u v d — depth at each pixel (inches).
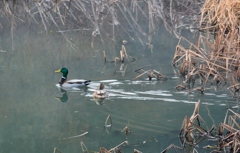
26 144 372.2
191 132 362.3
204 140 365.4
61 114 438.0
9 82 553.6
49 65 636.7
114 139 372.8
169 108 437.7
